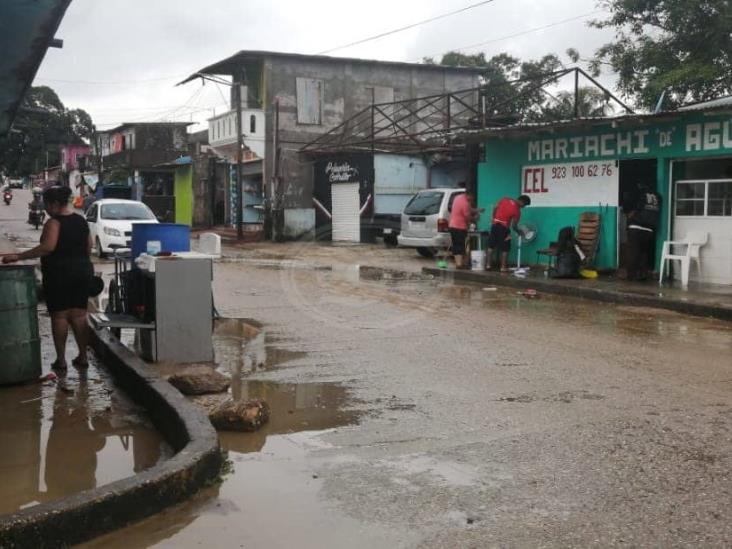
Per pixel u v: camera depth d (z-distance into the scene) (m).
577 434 5.40
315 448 5.20
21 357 6.88
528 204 16.11
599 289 12.77
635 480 4.52
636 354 8.20
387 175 27.28
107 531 3.83
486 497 4.29
